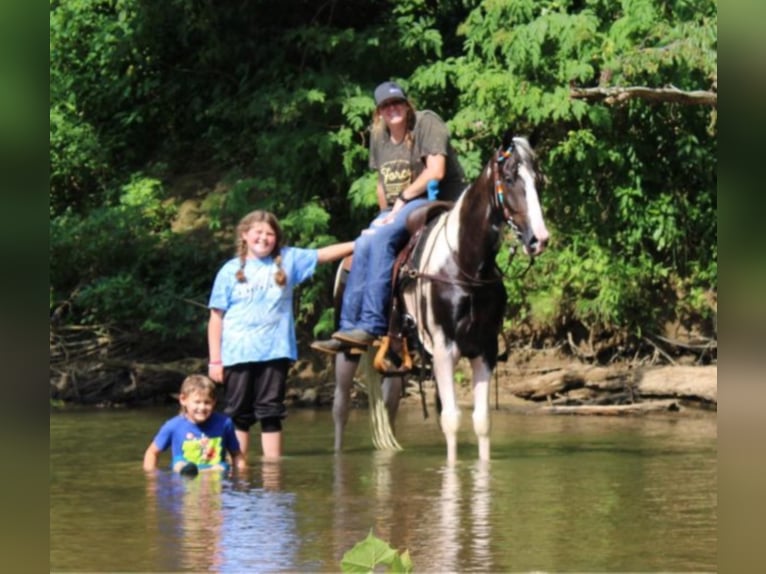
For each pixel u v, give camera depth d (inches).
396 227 414.0
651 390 598.2
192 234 766.5
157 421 544.1
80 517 287.6
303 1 789.9
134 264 738.8
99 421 543.8
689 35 612.1
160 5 799.7
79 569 230.7
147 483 346.6
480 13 684.1
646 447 434.3
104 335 712.4
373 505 303.3
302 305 690.8
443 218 397.7
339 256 428.5
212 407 380.2
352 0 786.8
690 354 661.3
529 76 653.9
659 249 667.4
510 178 367.6
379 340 415.5
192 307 713.6
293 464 391.2
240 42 804.0
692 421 535.5
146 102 860.6
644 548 249.3
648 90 624.1
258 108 729.0
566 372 615.5
